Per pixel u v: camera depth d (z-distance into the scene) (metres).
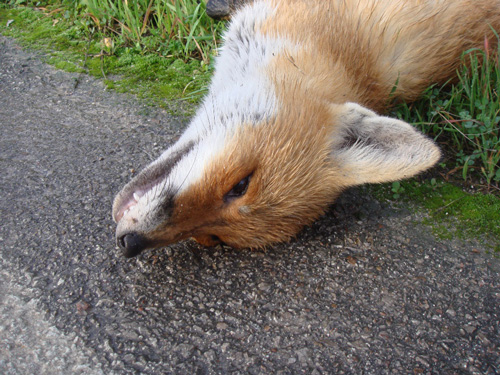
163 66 0.50
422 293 0.31
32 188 0.37
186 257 0.33
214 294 0.31
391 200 0.37
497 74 0.40
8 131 0.43
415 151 0.29
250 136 0.31
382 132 0.31
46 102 0.46
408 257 0.33
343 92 0.36
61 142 0.42
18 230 0.34
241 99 0.34
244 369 0.27
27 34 0.55
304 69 0.35
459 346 0.29
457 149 0.41
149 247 0.30
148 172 0.32
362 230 0.35
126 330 0.29
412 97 0.43
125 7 0.52
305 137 0.31
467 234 0.35
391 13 0.40
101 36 0.53
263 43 0.39
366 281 0.32
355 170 0.32
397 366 0.28
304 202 0.32
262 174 0.30
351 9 0.40
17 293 0.30
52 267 0.32
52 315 0.29
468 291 0.32
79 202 0.36
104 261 0.32
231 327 0.29
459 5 0.42
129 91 0.47
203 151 0.31
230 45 0.43
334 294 0.31
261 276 0.32
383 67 0.40
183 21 0.52
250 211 0.31
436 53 0.42
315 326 0.29
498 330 0.30
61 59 0.51
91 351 0.28
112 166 0.40
